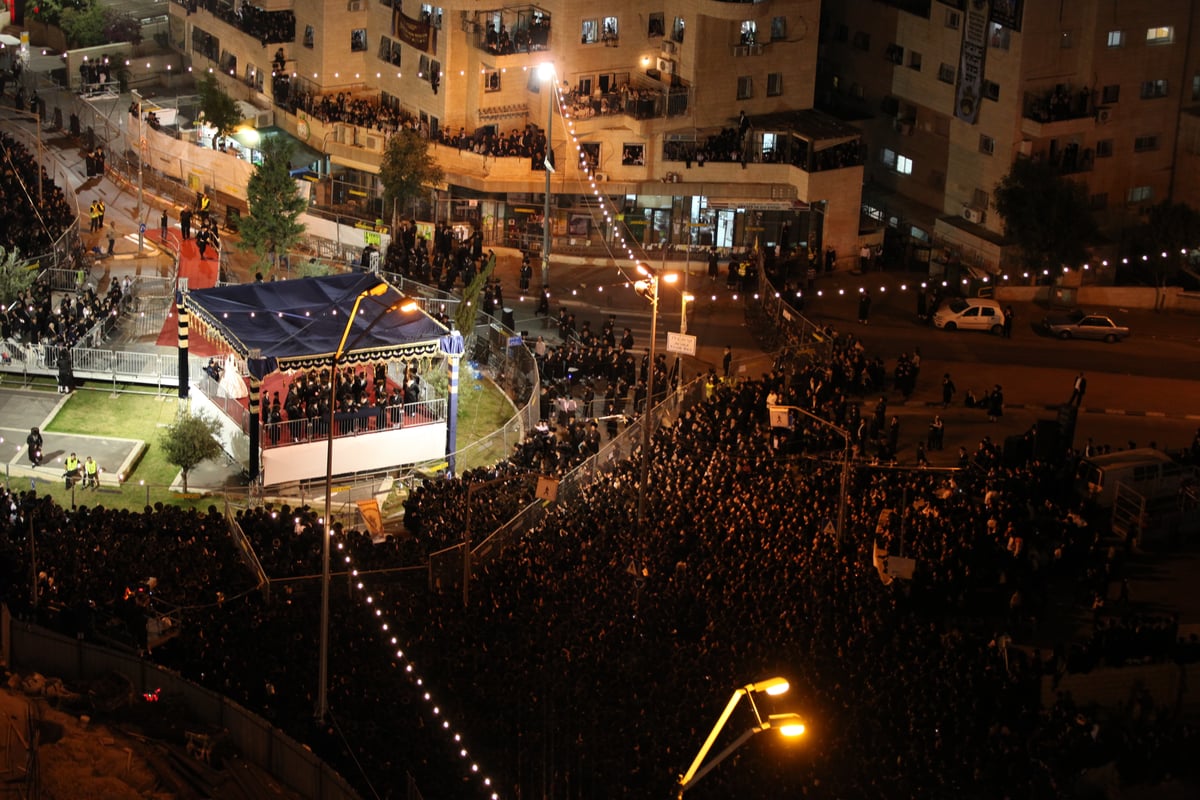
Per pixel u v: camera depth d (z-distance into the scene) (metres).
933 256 79.56
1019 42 74.31
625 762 34.84
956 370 66.31
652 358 45.97
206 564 45.28
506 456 57.44
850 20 85.19
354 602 43.16
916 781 35.09
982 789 35.47
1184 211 73.62
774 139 78.44
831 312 73.06
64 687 39.00
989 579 45.44
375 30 85.88
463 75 80.94
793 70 79.25
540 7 79.00
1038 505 50.00
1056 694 40.84
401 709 37.44
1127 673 41.44
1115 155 77.38
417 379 61.09
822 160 77.12
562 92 79.25
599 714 36.72
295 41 88.38
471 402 63.69
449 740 35.97
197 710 38.31
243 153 85.88
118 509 51.66
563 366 63.78
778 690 25.11
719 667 38.41
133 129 87.56
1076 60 75.56
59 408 61.94
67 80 95.19
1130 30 75.31
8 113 90.44
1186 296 74.50
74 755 36.34
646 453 46.31
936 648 40.62
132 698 39.03
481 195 80.31
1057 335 70.62
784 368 63.53
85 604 42.25
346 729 36.38
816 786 34.41
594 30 78.50
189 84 96.38
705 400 59.59
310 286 60.06
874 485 50.44
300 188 79.81
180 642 41.56
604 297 75.12
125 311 69.19
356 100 85.44
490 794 33.97
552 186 79.44
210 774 35.75
